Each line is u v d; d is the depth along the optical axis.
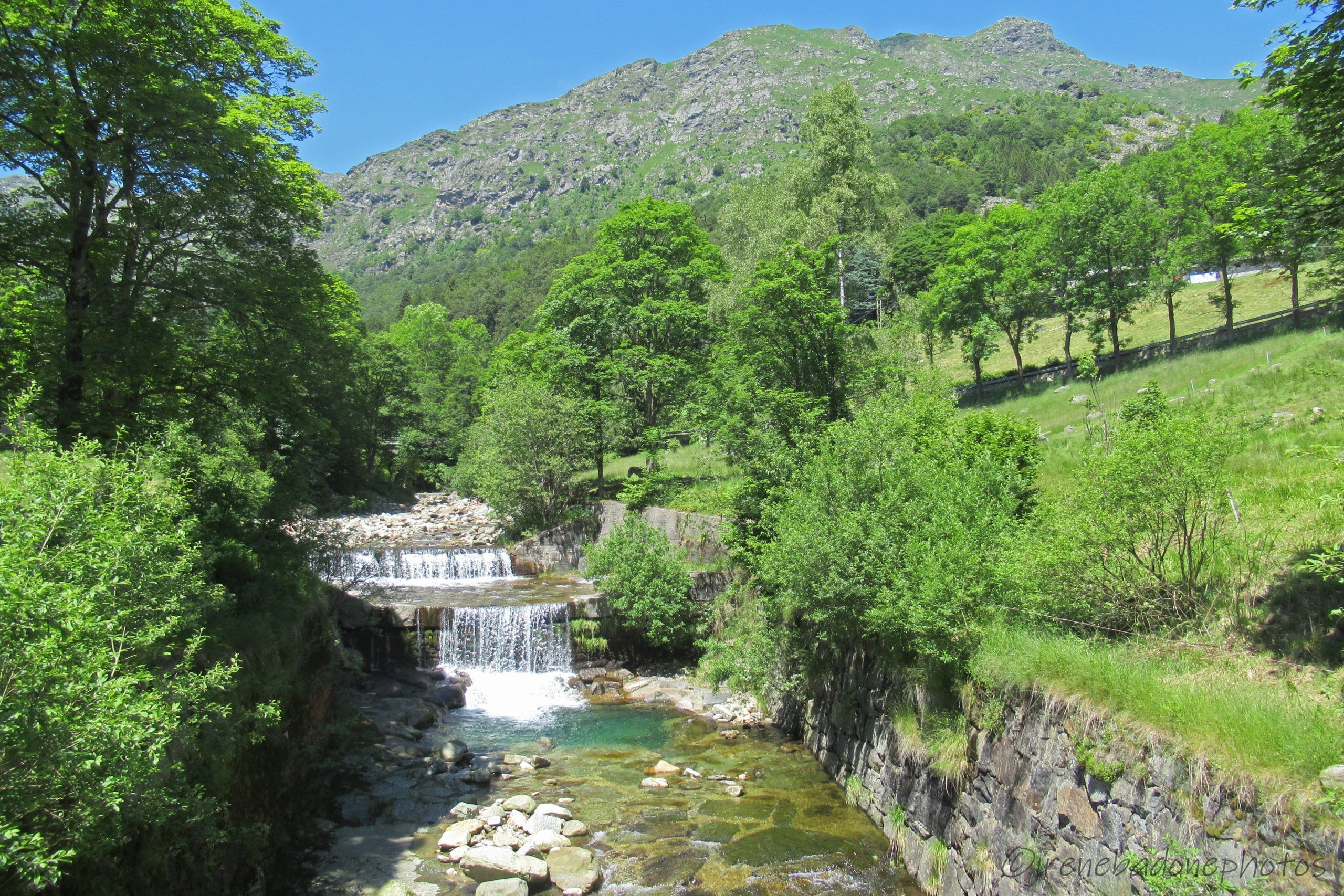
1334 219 9.73
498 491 37.03
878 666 14.30
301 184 18.62
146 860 8.48
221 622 12.88
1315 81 9.14
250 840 11.11
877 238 38.16
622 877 12.21
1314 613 9.64
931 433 18.97
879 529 13.32
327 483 48.59
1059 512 11.90
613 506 34.16
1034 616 11.22
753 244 38.16
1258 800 6.38
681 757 17.56
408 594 28.88
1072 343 53.00
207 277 15.66
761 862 12.51
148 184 15.02
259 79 17.28
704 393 32.22
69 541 6.77
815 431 21.50
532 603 26.28
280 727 13.83
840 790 15.30
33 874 5.55
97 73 13.23
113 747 6.03
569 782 16.17
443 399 72.31
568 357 38.81
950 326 45.41
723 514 26.62
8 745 5.40
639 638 25.34
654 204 41.22
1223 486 11.42
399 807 14.80
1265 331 33.31
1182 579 11.08
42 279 14.65
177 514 10.38
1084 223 38.75
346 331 30.14
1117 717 8.09
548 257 167.62
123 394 14.72
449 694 21.94
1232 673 9.05
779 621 19.52
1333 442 16.16
